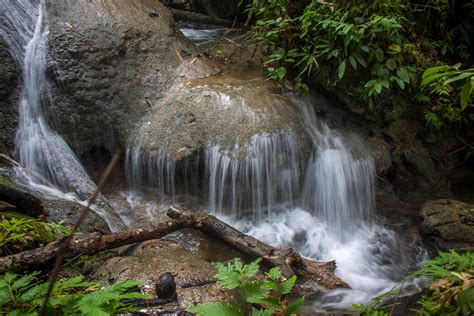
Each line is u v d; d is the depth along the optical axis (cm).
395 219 523
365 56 547
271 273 223
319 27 537
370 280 422
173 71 555
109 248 371
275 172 495
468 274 218
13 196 376
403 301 332
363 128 566
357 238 494
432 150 590
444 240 459
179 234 449
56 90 529
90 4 561
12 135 521
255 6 610
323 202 514
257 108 504
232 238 409
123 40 550
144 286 330
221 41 681
